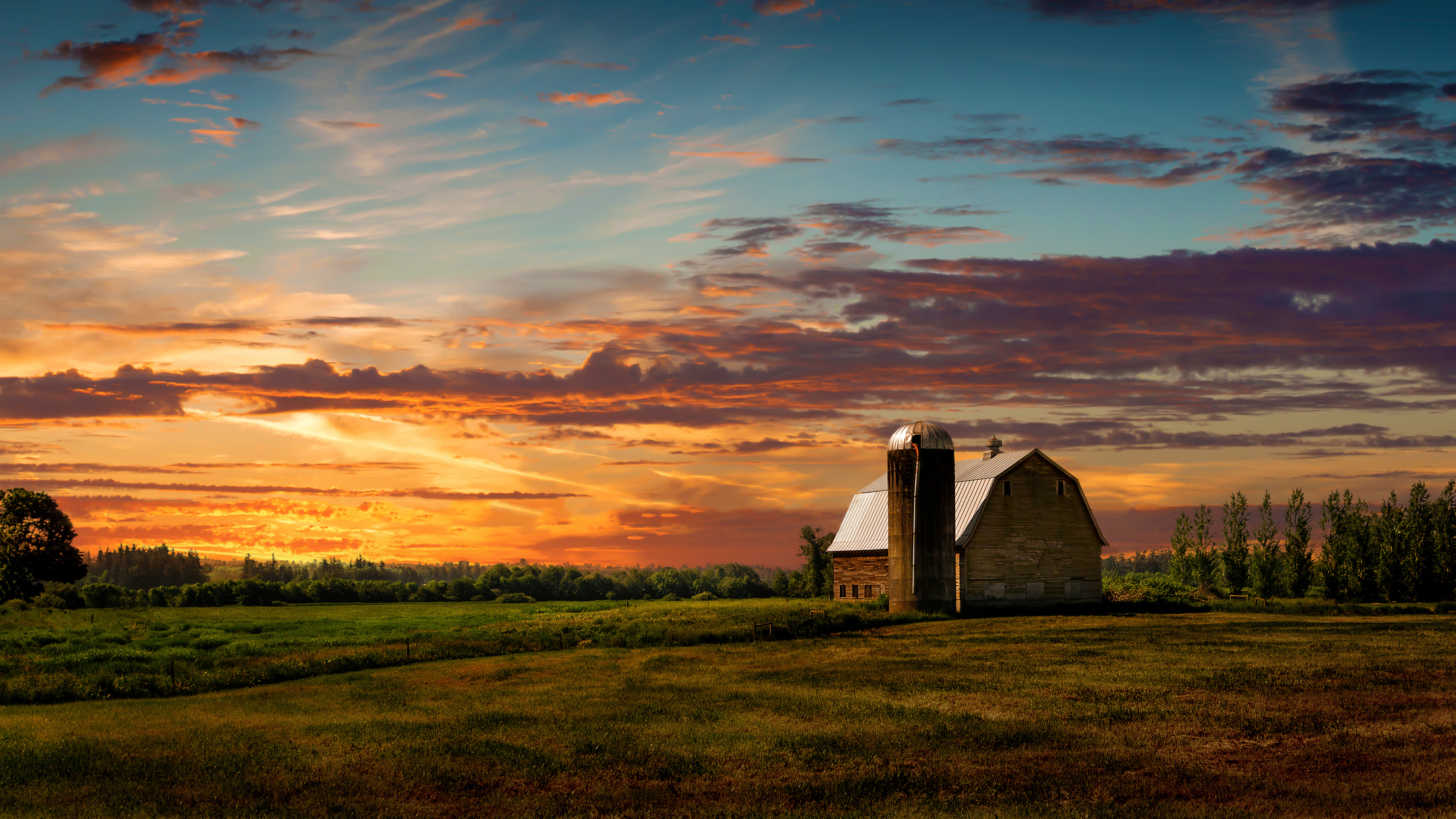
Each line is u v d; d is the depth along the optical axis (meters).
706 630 47.94
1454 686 29.16
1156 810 16.98
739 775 20.22
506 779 20.05
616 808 17.98
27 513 98.25
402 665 40.44
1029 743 22.47
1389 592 79.69
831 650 42.12
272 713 28.28
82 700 32.25
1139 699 27.61
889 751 21.95
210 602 118.62
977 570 64.06
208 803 18.48
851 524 76.06
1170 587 78.75
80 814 17.73
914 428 63.16
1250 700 27.12
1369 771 19.34
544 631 51.66
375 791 19.30
